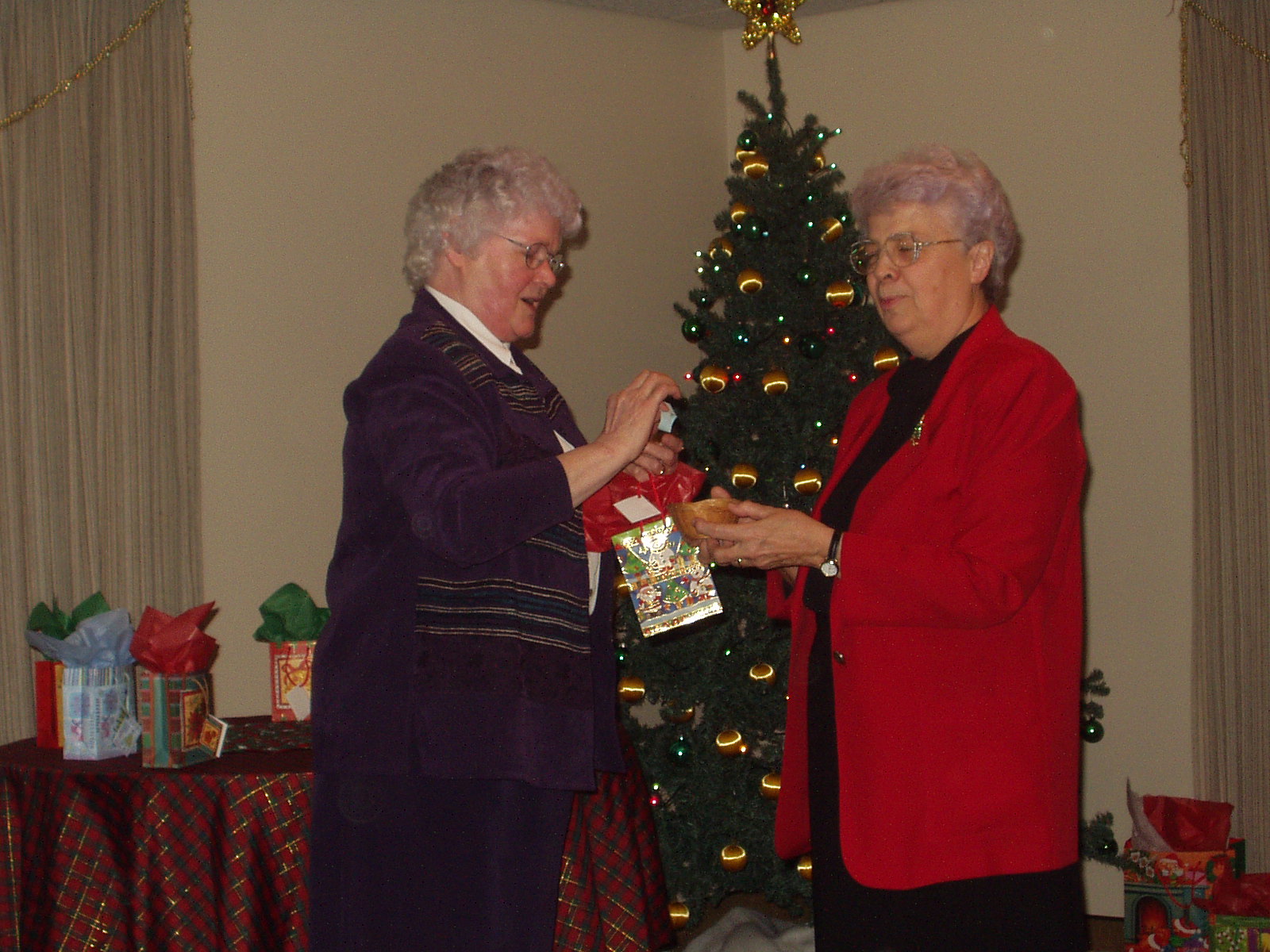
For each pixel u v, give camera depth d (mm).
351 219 3311
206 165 3076
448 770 1423
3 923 1956
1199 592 3320
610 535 1705
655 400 1542
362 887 1476
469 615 1451
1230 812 3061
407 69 3434
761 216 3035
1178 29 3480
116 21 2875
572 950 1683
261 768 1981
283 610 2256
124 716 2115
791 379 2969
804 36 4047
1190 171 3373
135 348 2889
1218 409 3303
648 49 4008
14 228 2719
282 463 3182
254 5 3160
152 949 1867
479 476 1386
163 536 2928
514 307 1612
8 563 2672
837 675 1616
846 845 1573
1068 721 1623
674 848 3014
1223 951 2826
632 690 2924
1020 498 1533
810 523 1596
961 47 3803
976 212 1686
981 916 1545
